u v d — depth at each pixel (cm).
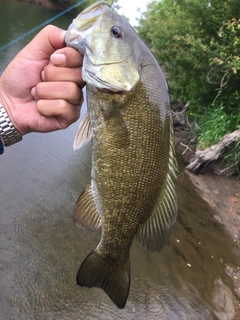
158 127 26
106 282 29
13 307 53
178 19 155
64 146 111
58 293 58
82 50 24
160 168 27
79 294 59
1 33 216
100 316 57
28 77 27
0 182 80
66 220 76
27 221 72
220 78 134
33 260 63
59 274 62
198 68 138
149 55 25
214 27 135
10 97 27
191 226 88
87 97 25
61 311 56
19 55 27
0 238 65
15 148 97
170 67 162
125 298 29
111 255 29
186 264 74
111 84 24
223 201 105
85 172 100
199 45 127
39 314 54
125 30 24
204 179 116
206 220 93
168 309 62
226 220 96
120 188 26
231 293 69
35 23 287
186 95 156
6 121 27
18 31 238
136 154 26
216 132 119
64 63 24
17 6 344
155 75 25
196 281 70
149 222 28
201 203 101
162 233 28
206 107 144
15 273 59
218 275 73
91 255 29
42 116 27
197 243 82
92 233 73
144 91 25
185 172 118
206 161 115
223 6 131
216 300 66
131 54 24
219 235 88
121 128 25
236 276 74
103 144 26
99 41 24
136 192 27
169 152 27
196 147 131
